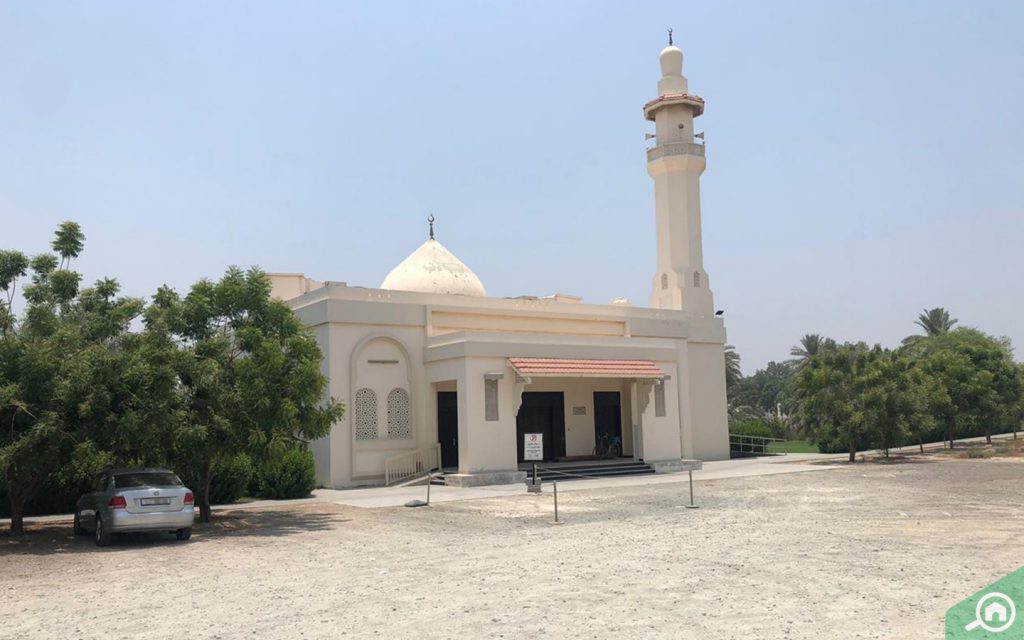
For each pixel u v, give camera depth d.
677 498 22.78
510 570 12.10
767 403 110.25
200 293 20.88
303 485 27.22
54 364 17.05
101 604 10.57
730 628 8.36
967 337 69.19
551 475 31.17
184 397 19.34
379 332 31.38
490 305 34.59
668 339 39.69
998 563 11.79
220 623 9.25
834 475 29.88
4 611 10.31
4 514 23.39
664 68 43.12
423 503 23.06
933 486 24.62
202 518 20.41
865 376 38.00
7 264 18.41
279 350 19.97
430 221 39.81
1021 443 48.09
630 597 9.92
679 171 42.22
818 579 10.77
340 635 8.51
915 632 8.14
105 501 16.36
